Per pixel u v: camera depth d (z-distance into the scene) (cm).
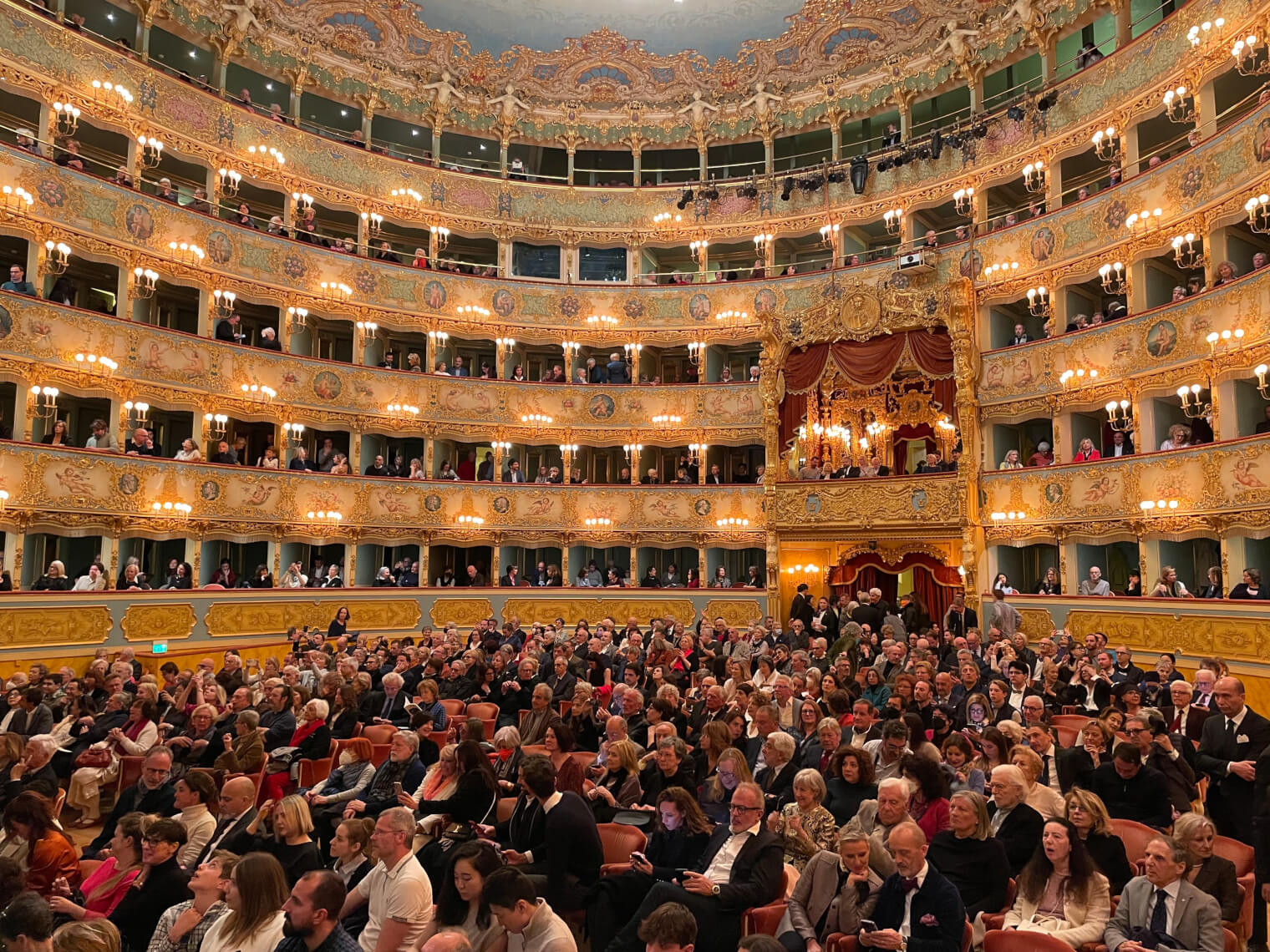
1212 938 623
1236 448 2077
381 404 3250
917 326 2945
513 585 3331
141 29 2872
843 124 3600
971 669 1305
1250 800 903
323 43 3350
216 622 2631
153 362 2658
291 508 2958
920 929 627
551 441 3506
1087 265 2672
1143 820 873
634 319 3597
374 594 3050
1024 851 771
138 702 1280
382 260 3428
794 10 3434
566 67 3716
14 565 2316
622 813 902
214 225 2905
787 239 3722
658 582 3406
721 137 3719
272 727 1214
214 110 3003
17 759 942
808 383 3175
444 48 3578
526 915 559
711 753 970
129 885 691
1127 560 2767
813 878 686
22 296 2330
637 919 669
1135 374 2444
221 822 800
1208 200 2272
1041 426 3056
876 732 1089
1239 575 2105
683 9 3519
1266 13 2102
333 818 971
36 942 504
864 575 3152
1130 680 1529
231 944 556
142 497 2544
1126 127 2628
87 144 2931
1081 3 2836
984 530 2798
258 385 2953
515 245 3769
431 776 925
